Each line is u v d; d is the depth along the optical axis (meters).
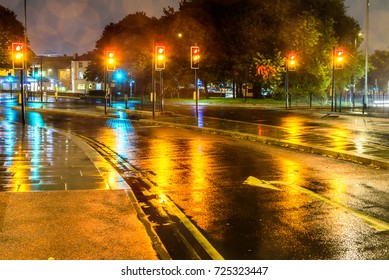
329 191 9.70
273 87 57.94
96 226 6.91
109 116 34.41
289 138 19.28
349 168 12.58
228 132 21.61
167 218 7.78
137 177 11.51
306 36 55.41
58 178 10.45
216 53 58.66
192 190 9.93
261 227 7.19
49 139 18.39
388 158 13.32
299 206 8.46
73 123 28.84
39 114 37.59
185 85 65.44
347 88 68.56
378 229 7.04
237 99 60.16
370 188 10.01
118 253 5.87
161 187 10.28
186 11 60.25
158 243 6.35
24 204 8.02
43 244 6.11
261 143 18.41
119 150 16.56
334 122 28.17
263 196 9.27
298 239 6.59
